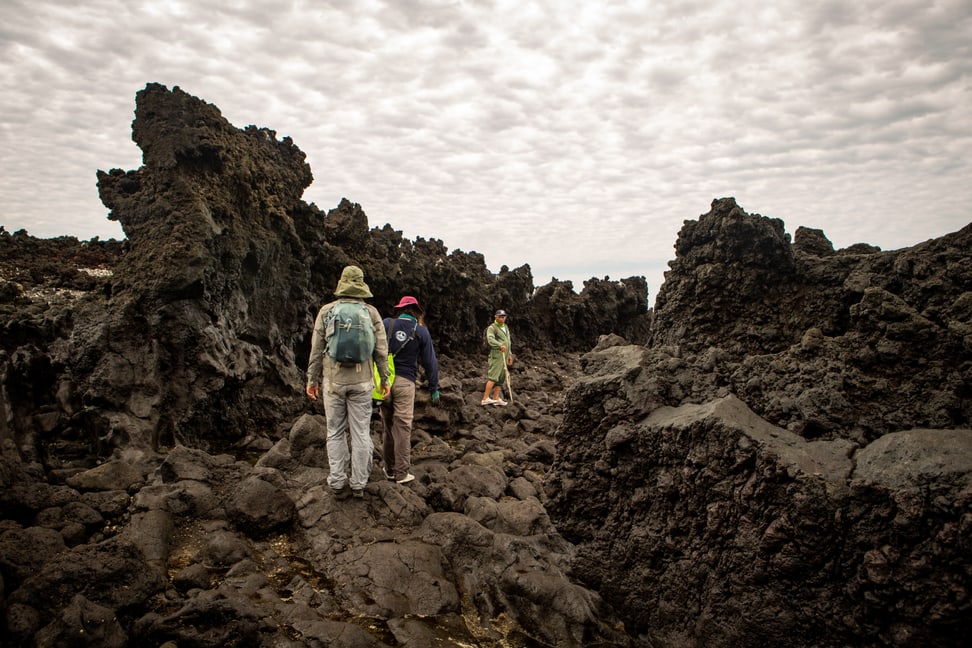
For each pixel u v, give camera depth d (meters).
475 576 5.30
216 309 8.91
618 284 30.67
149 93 9.79
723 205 5.41
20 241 15.33
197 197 9.10
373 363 6.53
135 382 7.89
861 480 3.38
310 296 12.27
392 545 5.46
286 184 12.12
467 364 18.97
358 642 4.16
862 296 4.58
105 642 3.83
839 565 3.46
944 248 4.43
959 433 3.39
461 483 7.21
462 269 23.30
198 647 3.96
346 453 6.29
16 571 4.30
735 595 3.87
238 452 8.60
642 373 4.70
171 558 5.29
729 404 4.16
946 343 3.82
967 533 2.99
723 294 5.28
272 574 5.25
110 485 6.38
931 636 3.13
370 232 18.89
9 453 6.55
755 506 3.77
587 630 4.55
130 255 8.90
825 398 3.96
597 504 4.76
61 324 9.34
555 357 24.02
